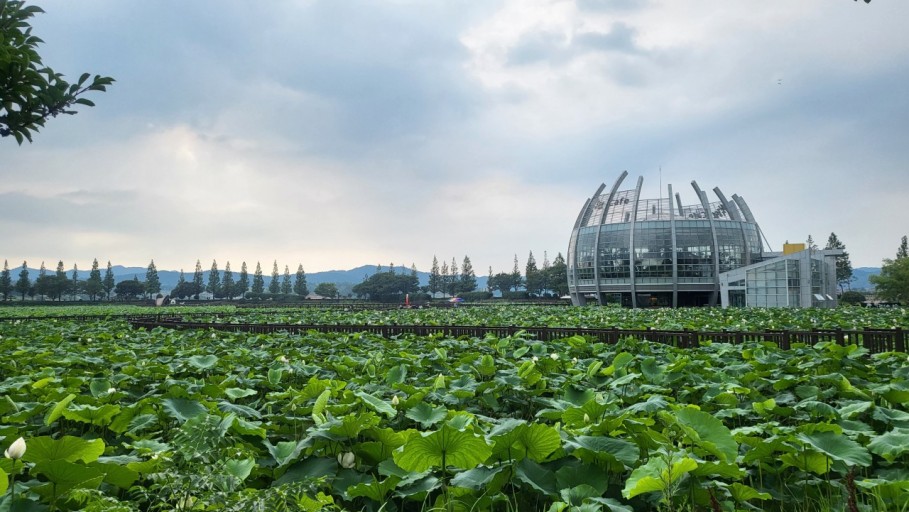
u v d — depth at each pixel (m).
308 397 7.29
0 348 14.37
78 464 3.57
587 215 95.31
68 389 7.96
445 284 193.75
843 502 4.50
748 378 8.73
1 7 8.93
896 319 29.16
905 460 5.45
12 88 8.59
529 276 155.38
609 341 17.67
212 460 4.13
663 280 83.88
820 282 63.47
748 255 86.56
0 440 4.77
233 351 13.90
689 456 4.04
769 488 4.93
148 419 5.84
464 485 4.12
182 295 185.88
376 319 38.06
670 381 8.80
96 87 9.34
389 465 4.55
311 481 3.96
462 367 10.16
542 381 8.62
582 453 4.43
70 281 160.50
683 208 92.75
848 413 6.16
